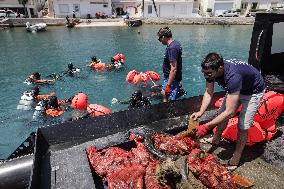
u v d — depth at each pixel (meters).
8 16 45.62
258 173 4.29
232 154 4.75
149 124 5.73
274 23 6.13
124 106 10.88
